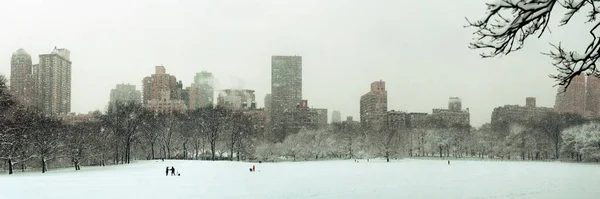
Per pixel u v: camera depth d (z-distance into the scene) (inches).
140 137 4677.7
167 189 1614.2
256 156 5408.5
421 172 2942.9
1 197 1326.3
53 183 1774.1
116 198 1334.9
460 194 1509.6
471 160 5457.7
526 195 1476.4
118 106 4350.4
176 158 4719.5
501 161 5068.9
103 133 4234.7
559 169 3307.1
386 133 6127.0
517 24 468.1
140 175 2370.8
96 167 3523.6
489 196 1446.9
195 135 4943.4
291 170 3137.3
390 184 1900.8
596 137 4466.0
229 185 1801.2
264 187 1729.8
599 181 2085.4
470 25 492.1
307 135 6368.1
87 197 1343.5
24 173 2874.0
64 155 3518.7
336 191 1583.4
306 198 1379.2
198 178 2181.3
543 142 5393.7
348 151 6166.3
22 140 2864.2
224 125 5123.0
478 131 6643.7
